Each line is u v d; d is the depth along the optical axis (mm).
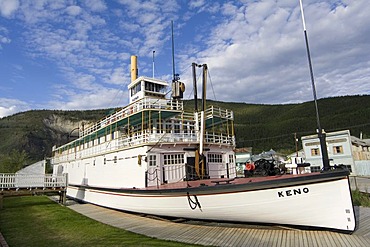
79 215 15836
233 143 19594
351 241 8031
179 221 13250
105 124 21422
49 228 11914
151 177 14711
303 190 9023
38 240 9617
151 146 15039
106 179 19547
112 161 18844
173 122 19781
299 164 11461
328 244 7883
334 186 8711
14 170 49094
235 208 10219
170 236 9961
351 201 8602
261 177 11320
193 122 20703
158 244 8328
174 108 18172
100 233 10484
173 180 15398
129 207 15492
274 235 9320
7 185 20594
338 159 40375
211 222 11961
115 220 14359
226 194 10266
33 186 21641
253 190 9703
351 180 31156
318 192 8867
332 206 8766
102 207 19562
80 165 25953
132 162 16109
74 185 26547
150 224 12719
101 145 21344
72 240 9438
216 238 9344
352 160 39188
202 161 14773
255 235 9500
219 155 18453
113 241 8922
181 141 16141
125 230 11086
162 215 13180
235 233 10000
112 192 17578
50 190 22359
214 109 19125
